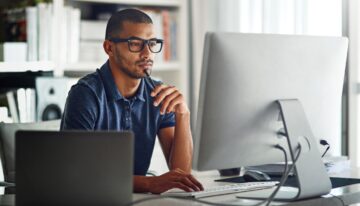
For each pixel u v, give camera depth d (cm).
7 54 368
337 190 214
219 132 188
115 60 236
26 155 166
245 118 191
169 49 459
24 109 367
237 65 186
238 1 439
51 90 373
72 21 407
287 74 197
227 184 228
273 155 200
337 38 211
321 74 207
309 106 205
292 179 234
